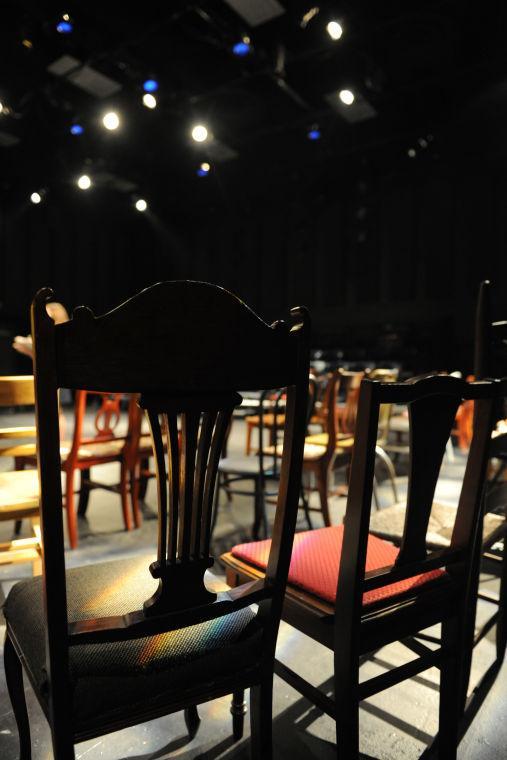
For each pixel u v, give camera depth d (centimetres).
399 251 1023
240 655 92
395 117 832
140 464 331
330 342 1074
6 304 1090
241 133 925
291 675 109
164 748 122
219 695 91
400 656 161
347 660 95
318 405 406
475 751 122
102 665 80
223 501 333
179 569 81
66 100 754
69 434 554
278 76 684
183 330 75
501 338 141
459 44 639
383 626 102
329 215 1093
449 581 112
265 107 832
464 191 953
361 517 91
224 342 78
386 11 562
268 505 328
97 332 71
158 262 1292
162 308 74
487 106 796
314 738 125
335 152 943
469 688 145
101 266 1249
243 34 593
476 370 140
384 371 356
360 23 579
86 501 300
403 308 1023
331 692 142
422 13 568
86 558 235
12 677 108
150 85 688
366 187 994
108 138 902
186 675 86
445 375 96
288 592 108
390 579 98
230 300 78
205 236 1237
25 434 182
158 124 858
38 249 1135
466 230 954
